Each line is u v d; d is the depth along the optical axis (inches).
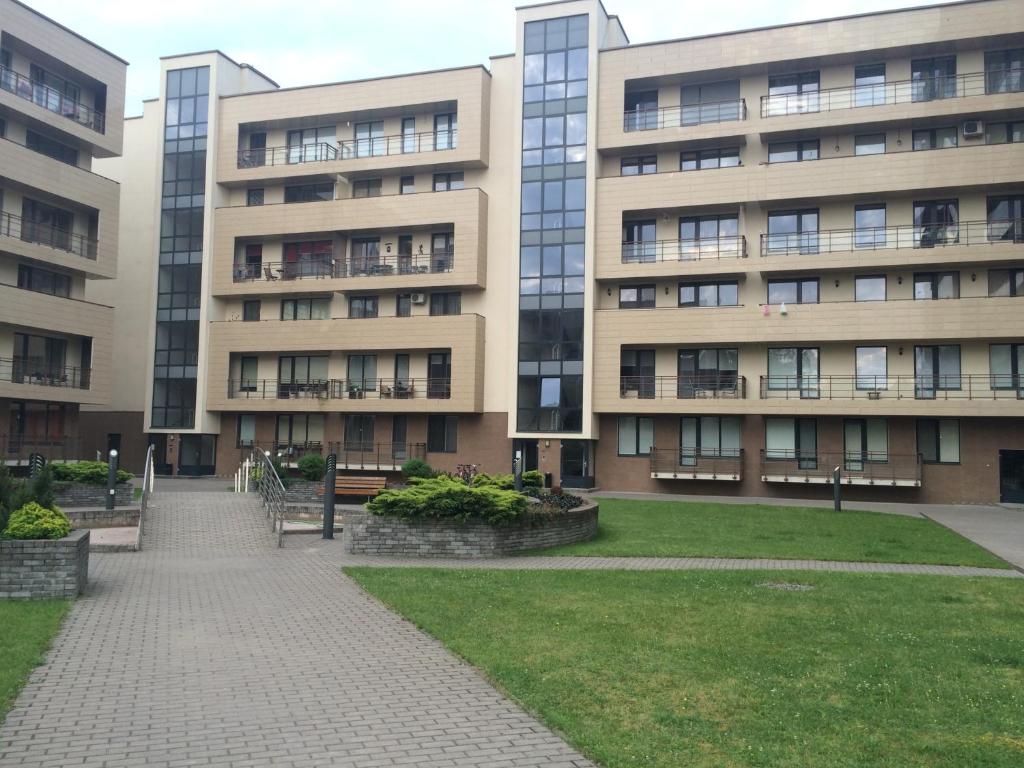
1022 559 705.0
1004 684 330.3
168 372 1722.4
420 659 359.9
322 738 266.5
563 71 1528.1
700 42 1462.8
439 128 1647.4
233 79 1796.3
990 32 1320.1
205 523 830.5
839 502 1104.8
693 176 1430.9
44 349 1464.1
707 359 1448.1
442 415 1595.7
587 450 1473.9
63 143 1507.1
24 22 1390.3
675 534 845.2
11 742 257.6
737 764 251.0
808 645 385.7
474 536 676.7
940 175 1306.6
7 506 505.7
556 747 263.3
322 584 535.2
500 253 1581.0
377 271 1631.4
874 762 254.5
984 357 1312.7
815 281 1408.7
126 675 328.5
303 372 1688.0
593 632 405.1
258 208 1688.0
